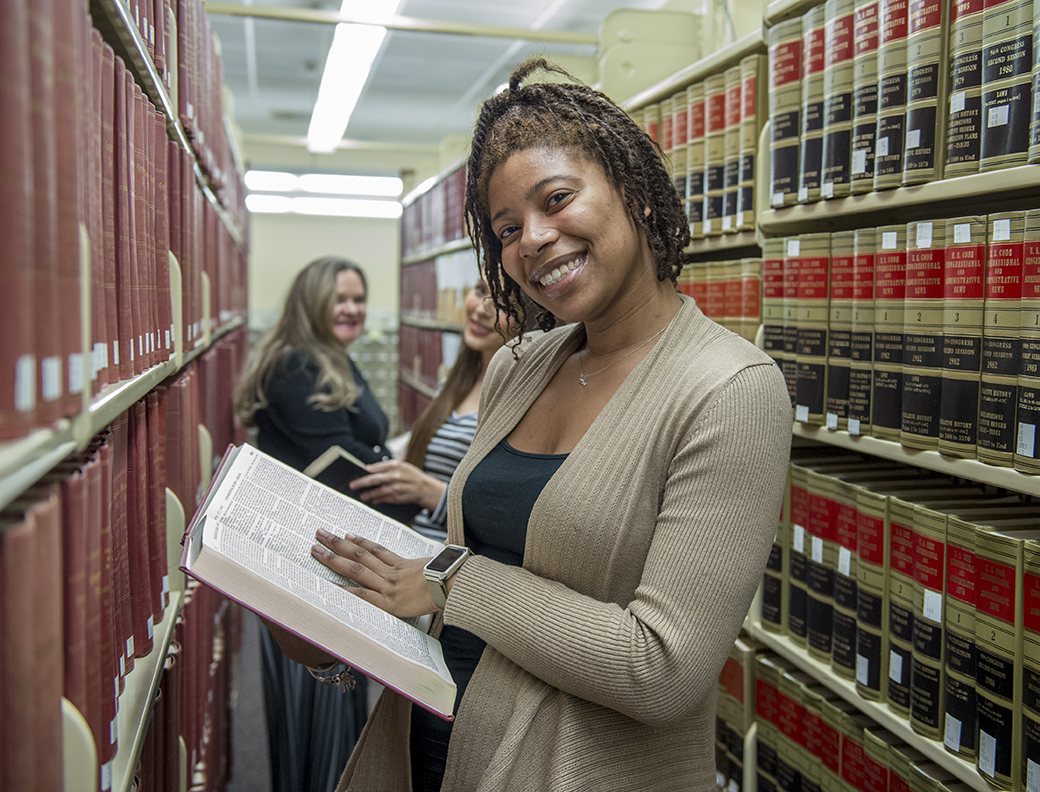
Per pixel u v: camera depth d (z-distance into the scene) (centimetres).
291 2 429
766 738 150
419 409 527
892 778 115
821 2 132
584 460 85
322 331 221
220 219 240
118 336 76
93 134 64
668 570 75
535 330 125
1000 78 94
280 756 170
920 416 109
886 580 118
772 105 140
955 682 101
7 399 41
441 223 443
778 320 144
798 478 140
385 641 81
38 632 48
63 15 50
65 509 56
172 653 111
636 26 220
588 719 82
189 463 128
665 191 92
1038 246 90
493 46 502
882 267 117
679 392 81
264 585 76
